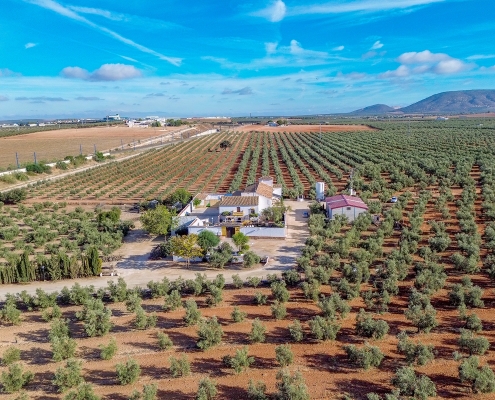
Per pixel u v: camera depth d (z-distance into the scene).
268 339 36.69
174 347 36.06
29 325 41.09
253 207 69.62
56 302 45.75
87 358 34.88
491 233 57.06
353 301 42.97
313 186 97.12
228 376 31.70
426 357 31.64
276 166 126.62
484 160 116.38
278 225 66.00
